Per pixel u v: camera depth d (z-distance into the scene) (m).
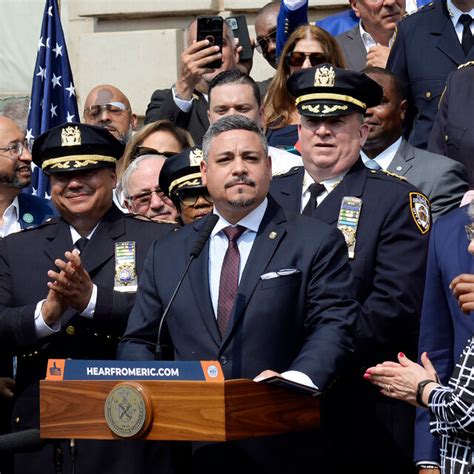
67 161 13.23
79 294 12.66
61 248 13.34
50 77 20.72
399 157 14.92
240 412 10.38
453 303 11.47
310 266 11.54
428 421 11.52
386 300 12.91
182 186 14.20
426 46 16.56
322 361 11.02
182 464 11.33
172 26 21.88
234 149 11.59
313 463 11.34
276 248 11.62
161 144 16.14
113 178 13.52
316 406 10.99
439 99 16.38
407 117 16.73
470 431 10.69
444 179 14.64
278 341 11.42
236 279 11.62
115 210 13.51
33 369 12.96
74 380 10.83
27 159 16.34
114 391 10.60
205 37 17.02
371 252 13.09
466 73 15.12
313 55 15.75
